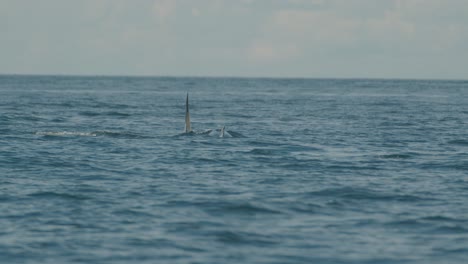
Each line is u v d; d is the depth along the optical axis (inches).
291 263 1195.3
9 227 1403.8
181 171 2145.7
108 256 1224.8
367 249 1278.3
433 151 2748.5
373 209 1604.3
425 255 1244.5
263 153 2608.3
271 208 1599.4
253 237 1348.4
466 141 3154.5
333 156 2549.2
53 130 3437.5
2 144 2765.7
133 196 1726.1
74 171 2134.6
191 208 1593.3
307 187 1868.8
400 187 1882.4
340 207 1620.3
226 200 1674.5
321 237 1354.6
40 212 1537.9
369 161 2415.1
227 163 2331.4
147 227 1414.9
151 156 2485.2
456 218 1519.4
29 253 1236.5
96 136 3097.9
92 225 1429.6
